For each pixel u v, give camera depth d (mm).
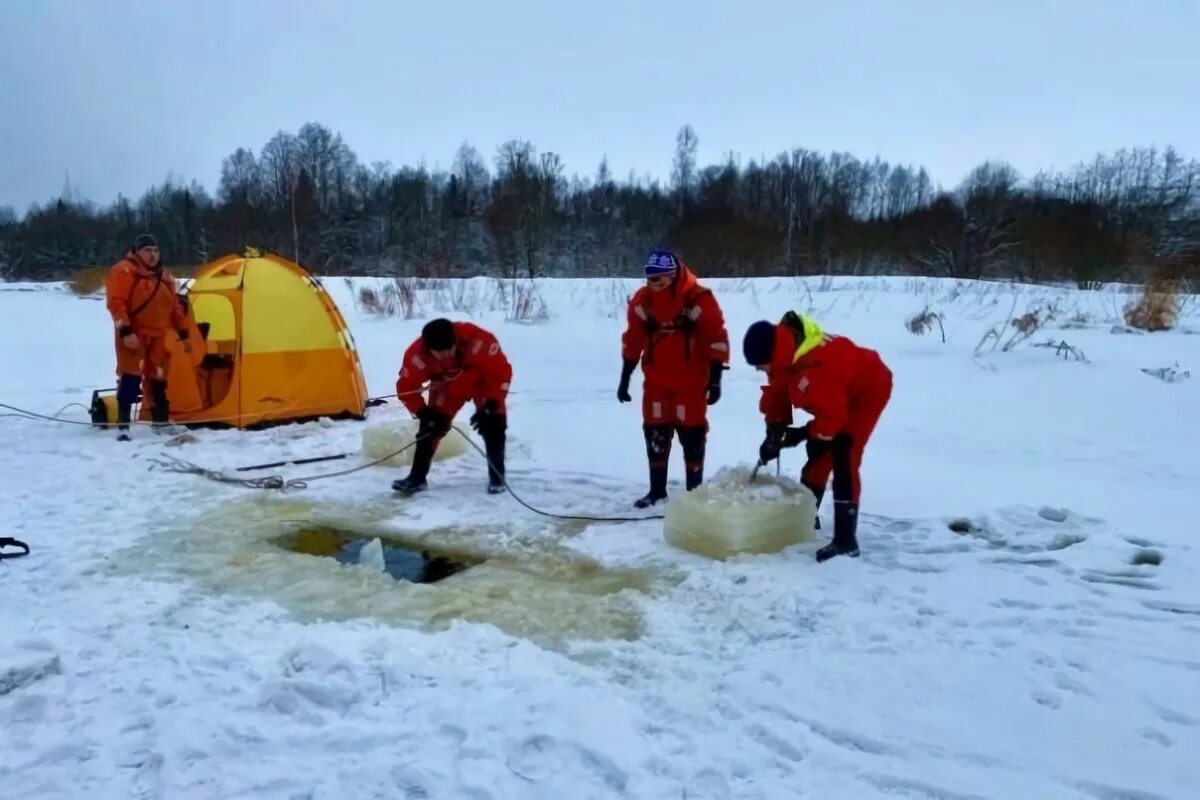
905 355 11703
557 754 3189
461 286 20047
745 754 3219
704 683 3752
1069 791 3023
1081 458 7328
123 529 5727
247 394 8633
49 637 4035
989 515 5750
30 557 5168
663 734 3350
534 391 10586
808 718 3471
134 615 4332
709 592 4734
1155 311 13305
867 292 19391
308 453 7809
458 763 3119
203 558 5223
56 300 21844
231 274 8844
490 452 6605
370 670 3746
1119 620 4281
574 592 4793
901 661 3918
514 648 4008
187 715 3387
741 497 5340
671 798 2967
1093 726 3391
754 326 5098
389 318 16688
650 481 6414
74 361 13039
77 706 3467
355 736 3254
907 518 5816
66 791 2961
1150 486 6500
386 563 5312
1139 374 9883
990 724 3426
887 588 4668
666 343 6008
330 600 4637
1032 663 3887
